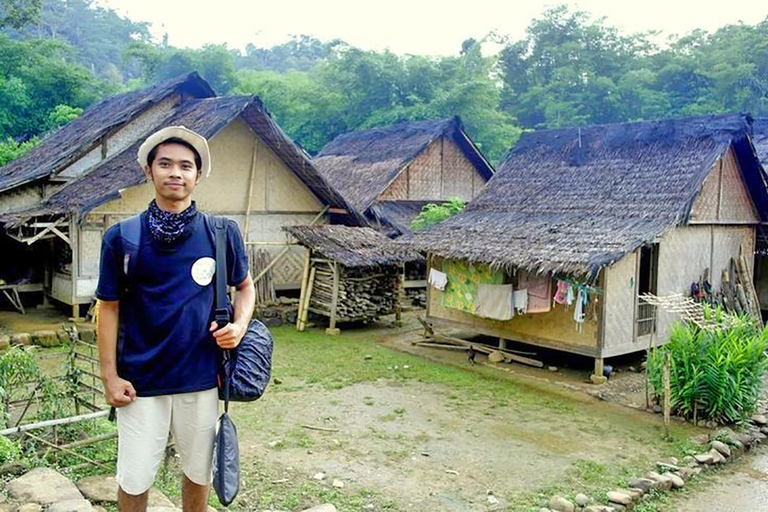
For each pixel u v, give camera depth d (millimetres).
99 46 56156
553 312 11078
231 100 14945
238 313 2963
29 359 6340
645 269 12070
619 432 8180
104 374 2795
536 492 6348
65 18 57375
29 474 4746
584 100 37469
